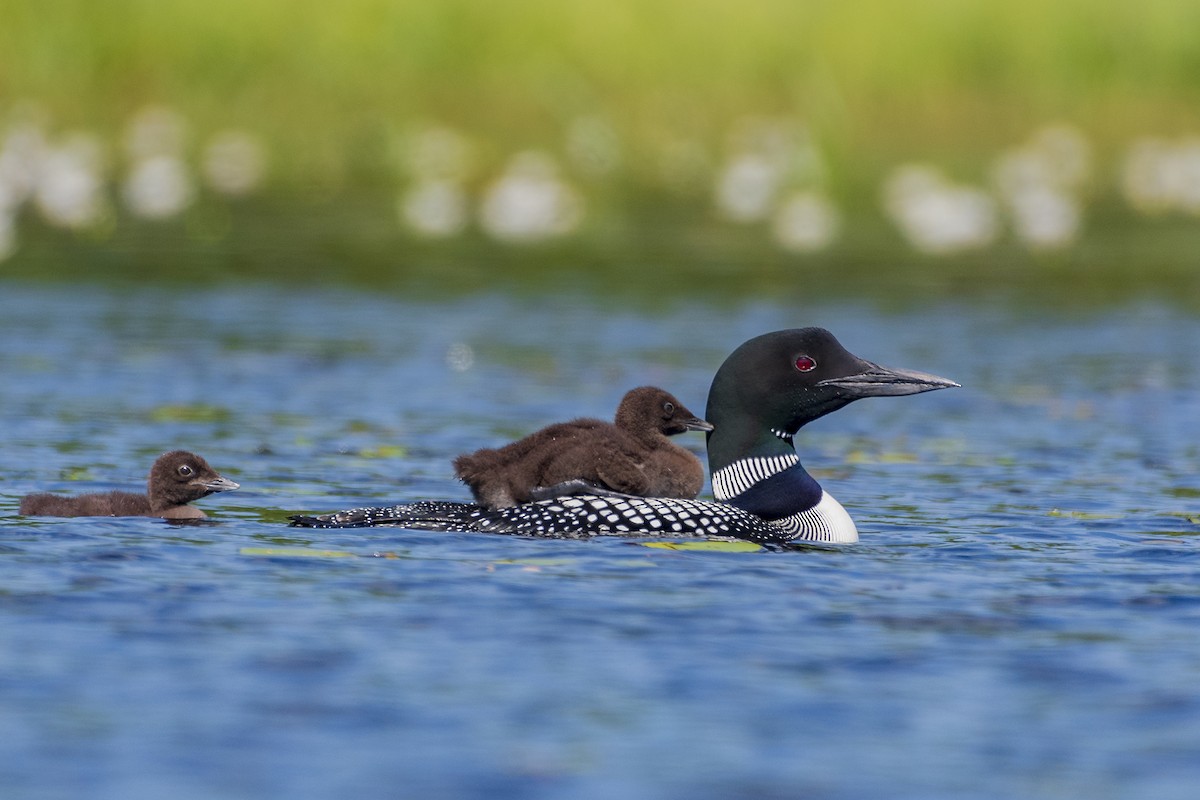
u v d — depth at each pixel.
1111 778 6.21
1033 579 9.08
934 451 13.98
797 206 26.33
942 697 7.04
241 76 33.41
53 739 6.43
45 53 32.75
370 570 8.92
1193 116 34.94
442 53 33.94
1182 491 12.19
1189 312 21.17
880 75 34.69
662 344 18.69
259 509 11.04
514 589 8.58
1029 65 35.06
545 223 26.91
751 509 10.67
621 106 33.56
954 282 23.06
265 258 23.92
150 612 8.05
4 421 14.19
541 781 6.12
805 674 7.30
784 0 34.94
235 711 6.76
